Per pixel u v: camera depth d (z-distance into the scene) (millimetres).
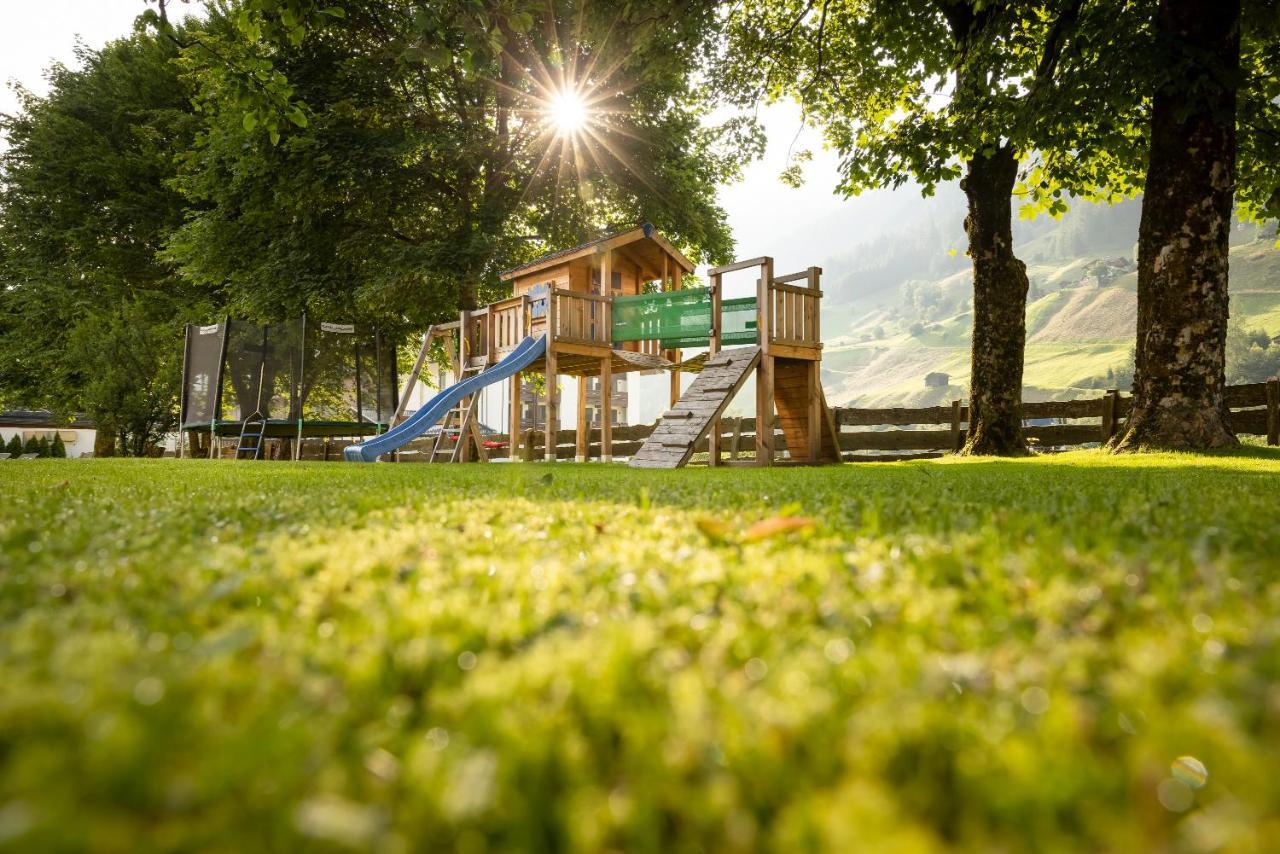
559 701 750
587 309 12273
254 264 20641
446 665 891
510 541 1984
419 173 20562
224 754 584
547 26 18250
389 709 759
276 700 738
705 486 4258
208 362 17047
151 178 24234
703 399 9438
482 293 22250
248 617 1114
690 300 11375
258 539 2016
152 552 1765
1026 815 515
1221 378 8438
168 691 736
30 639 940
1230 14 8422
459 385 11891
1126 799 526
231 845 473
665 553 1728
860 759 604
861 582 1352
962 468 7047
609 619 1084
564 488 4098
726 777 582
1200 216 8336
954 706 733
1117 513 2527
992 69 10711
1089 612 1115
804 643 971
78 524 2301
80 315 23875
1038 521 2211
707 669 857
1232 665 803
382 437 10969
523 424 46531
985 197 11820
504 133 21734
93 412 22109
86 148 23531
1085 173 13289
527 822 531
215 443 17359
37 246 24609
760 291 10148
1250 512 2504
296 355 17531
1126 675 780
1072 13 9578
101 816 485
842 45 14922
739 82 15680
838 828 472
